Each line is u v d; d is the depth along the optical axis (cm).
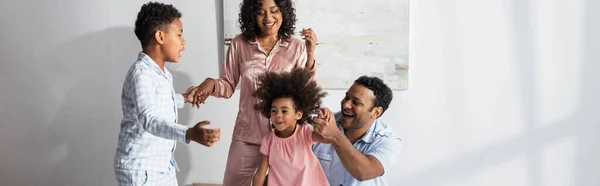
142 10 183
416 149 247
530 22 233
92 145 266
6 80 267
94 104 262
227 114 254
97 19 256
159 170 185
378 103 173
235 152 212
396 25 236
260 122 207
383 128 182
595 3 229
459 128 243
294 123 175
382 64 239
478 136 243
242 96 211
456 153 245
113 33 255
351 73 241
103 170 268
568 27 232
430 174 248
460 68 239
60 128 267
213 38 248
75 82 262
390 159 172
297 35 242
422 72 241
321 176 174
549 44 233
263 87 173
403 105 245
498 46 236
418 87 242
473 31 236
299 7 241
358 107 172
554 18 232
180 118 256
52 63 262
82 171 269
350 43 240
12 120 270
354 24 238
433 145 246
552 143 239
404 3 235
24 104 268
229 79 217
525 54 235
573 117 236
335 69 242
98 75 260
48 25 260
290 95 170
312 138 172
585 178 239
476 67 238
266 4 199
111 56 257
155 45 182
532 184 243
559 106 236
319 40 241
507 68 237
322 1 239
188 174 262
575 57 233
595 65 232
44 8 259
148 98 172
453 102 241
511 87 238
